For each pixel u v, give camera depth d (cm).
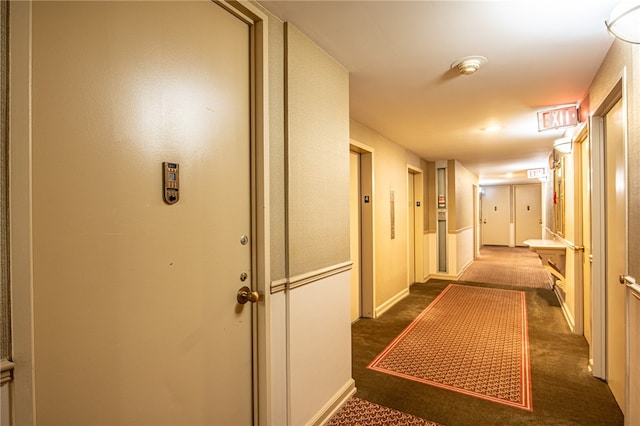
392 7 160
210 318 137
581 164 318
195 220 130
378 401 216
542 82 251
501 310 411
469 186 780
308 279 183
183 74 126
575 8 161
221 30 143
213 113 139
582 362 266
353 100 291
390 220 447
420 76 240
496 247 1166
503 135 420
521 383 234
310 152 188
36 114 88
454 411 203
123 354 107
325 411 195
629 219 165
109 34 103
